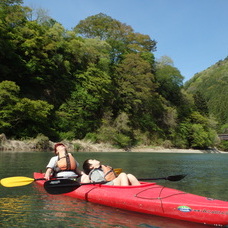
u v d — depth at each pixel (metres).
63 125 32.78
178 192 4.79
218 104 116.31
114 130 37.25
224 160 21.22
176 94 59.75
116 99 44.19
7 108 25.17
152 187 5.09
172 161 17.58
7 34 32.66
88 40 47.34
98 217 4.18
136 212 4.47
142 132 44.59
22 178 5.77
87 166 5.93
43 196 5.57
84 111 36.19
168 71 57.38
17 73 33.62
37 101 27.59
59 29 40.78
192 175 9.77
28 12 40.66
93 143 34.19
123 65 47.31
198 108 69.75
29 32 34.56
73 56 42.47
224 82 141.75
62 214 4.31
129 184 5.52
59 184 5.45
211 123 59.50
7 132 26.08
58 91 37.28
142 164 14.09
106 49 49.56
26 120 28.61
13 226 3.74
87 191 5.25
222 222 3.83
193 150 49.03
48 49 35.31
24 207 4.70
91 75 41.22
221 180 8.47
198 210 3.99
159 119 49.38
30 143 24.41
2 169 9.66
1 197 5.45
